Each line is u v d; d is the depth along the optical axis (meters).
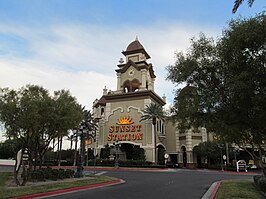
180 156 53.56
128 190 17.64
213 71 10.81
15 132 18.61
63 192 16.55
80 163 26.50
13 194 13.94
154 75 59.53
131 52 58.09
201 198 14.47
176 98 12.02
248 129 10.21
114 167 44.69
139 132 50.94
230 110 10.11
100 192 16.62
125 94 53.81
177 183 22.27
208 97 10.75
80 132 27.55
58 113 19.98
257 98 8.73
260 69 8.77
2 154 56.31
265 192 14.33
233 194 14.35
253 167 46.66
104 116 56.91
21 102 17.77
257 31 8.70
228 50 9.59
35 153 22.58
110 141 52.88
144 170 40.47
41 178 21.67
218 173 35.78
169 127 56.72
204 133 52.53
